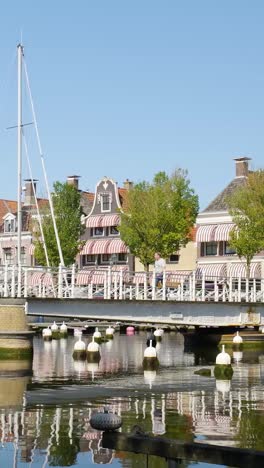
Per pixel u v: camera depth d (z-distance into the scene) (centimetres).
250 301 5638
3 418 2544
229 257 8250
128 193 7425
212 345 5869
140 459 1995
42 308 4516
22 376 3775
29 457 2016
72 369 4150
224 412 2698
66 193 8356
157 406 2836
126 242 7338
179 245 7388
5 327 4316
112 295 4872
